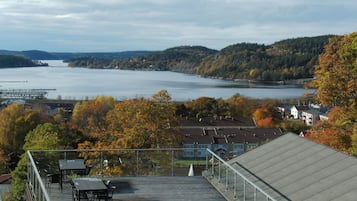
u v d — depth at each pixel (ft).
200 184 46.44
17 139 224.53
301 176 40.09
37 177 37.09
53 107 439.63
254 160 47.50
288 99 504.84
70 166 44.50
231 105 369.91
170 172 52.44
